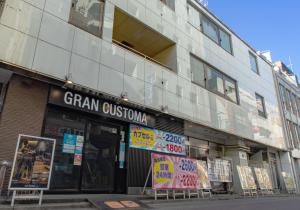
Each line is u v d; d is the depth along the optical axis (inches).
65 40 289.6
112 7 361.1
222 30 637.3
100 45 324.8
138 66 366.6
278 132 741.3
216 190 481.1
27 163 208.2
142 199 291.4
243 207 290.4
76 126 304.0
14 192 197.2
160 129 392.5
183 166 346.9
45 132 273.1
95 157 315.9
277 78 856.3
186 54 474.9
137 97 349.7
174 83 421.4
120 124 351.6
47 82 274.7
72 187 284.5
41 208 199.5
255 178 526.3
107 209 220.1
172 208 252.2
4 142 235.9
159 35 435.2
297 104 954.7
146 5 420.8
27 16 264.4
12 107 248.8
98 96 313.6
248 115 613.3
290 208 301.0
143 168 354.3
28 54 255.1
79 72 292.0
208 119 470.3
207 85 507.8
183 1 520.7
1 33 241.8
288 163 737.0
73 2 316.2
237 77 623.2
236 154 563.8
